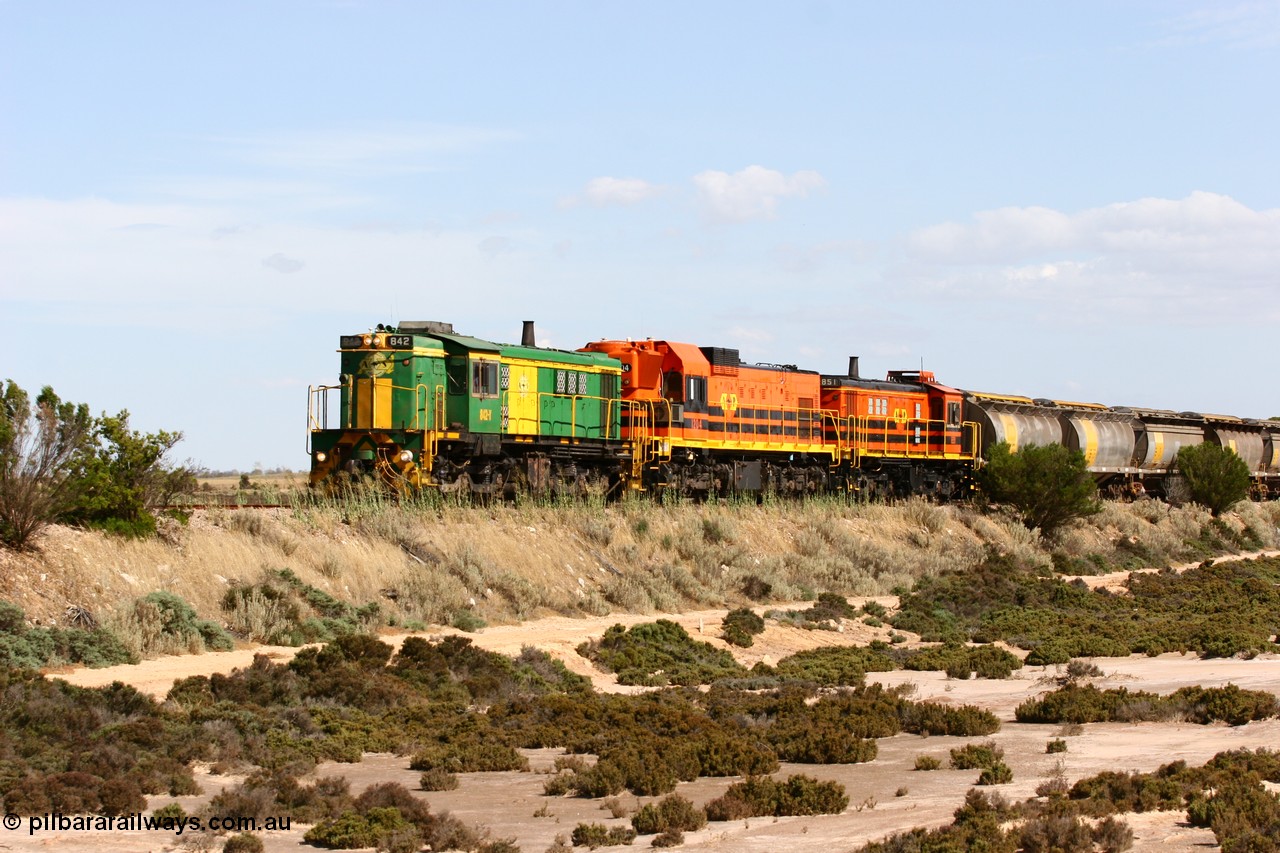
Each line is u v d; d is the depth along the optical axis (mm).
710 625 36406
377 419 37438
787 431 52531
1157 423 77812
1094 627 40844
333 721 22297
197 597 27875
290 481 41219
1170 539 66750
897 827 15828
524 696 26016
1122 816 15992
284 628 27891
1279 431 90562
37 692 20344
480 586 33719
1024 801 17078
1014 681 30891
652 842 15320
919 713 24391
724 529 44219
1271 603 47406
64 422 27562
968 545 53531
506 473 40531
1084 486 60125
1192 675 30203
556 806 17578
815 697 28062
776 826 16250
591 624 34250
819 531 48500
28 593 24953
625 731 22500
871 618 40438
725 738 21719
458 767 19969
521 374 40625
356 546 32656
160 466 30031
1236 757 18906
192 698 21906
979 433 63500
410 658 26906
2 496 25469
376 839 14914
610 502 44531
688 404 46938
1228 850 13828
